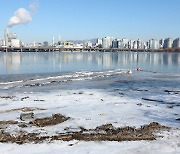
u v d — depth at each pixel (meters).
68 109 24.80
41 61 122.50
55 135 17.36
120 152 14.62
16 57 163.38
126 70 77.12
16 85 42.50
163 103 28.70
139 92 36.69
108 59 150.38
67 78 53.69
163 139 16.67
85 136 17.03
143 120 21.19
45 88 39.56
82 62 118.88
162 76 60.38
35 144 15.74
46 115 22.52
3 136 16.94
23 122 20.45
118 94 34.53
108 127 18.98
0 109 24.97
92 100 29.66
